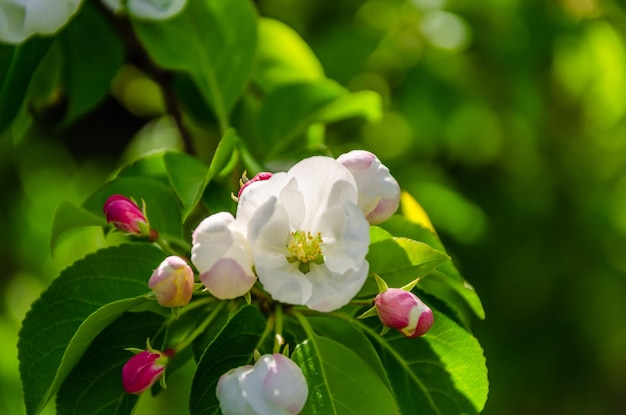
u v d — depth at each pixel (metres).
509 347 1.28
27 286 1.18
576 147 1.28
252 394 0.74
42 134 1.22
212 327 0.79
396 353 0.80
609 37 1.17
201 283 0.76
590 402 1.39
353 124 1.19
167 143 1.07
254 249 0.75
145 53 0.94
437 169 1.21
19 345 0.79
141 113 1.24
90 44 0.93
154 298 0.77
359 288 0.76
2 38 0.85
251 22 0.90
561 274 1.27
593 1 1.11
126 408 0.79
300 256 0.76
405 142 1.21
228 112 0.90
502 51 1.14
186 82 0.96
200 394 0.76
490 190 1.26
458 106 1.16
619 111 1.24
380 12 1.15
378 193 0.78
